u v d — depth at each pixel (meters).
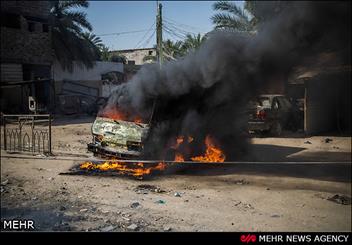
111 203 5.72
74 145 11.81
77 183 6.91
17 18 25.27
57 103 26.17
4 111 22.12
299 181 7.37
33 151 10.12
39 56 26.28
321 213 5.33
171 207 5.54
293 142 12.96
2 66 23.58
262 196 6.21
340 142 12.91
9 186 6.67
